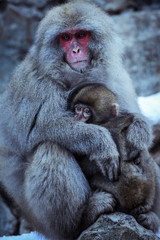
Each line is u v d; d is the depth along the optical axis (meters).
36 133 12.27
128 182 11.26
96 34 13.05
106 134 11.88
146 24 25.88
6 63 25.66
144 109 18.61
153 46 25.11
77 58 12.77
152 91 24.03
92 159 11.87
